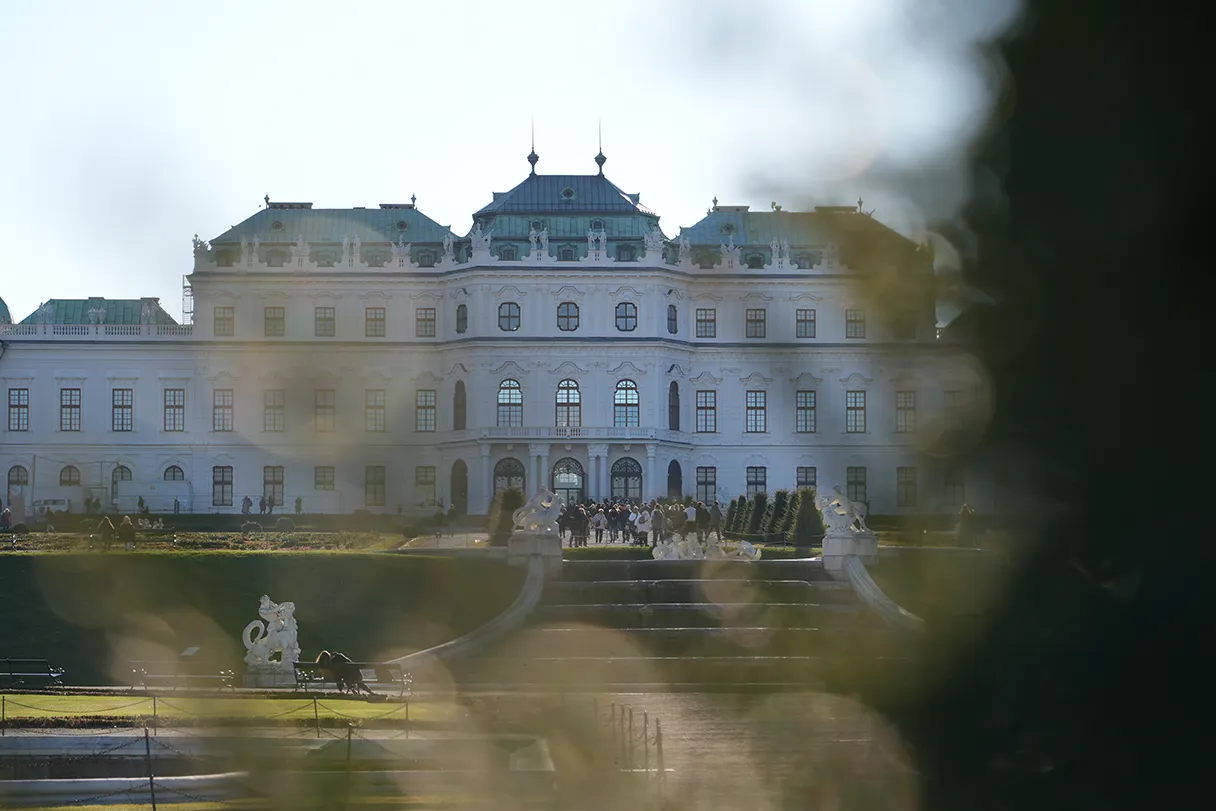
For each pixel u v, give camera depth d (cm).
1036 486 1661
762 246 19762
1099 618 1619
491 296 19275
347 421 19638
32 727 5362
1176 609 1577
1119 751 1605
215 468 19562
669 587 9050
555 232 19562
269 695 6594
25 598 9388
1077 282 1600
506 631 8331
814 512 11519
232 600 9369
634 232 19600
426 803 4438
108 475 19562
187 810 4388
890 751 1833
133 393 19662
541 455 18800
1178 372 1570
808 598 8944
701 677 7069
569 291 19338
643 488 18950
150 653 8881
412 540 13225
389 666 7125
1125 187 1552
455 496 19375
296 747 5059
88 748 5062
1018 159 1596
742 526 15350
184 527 15300
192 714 5794
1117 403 1596
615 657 7638
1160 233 1556
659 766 4156
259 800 4525
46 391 19650
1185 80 1523
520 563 9531
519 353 19225
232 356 19600
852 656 1988
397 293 19738
